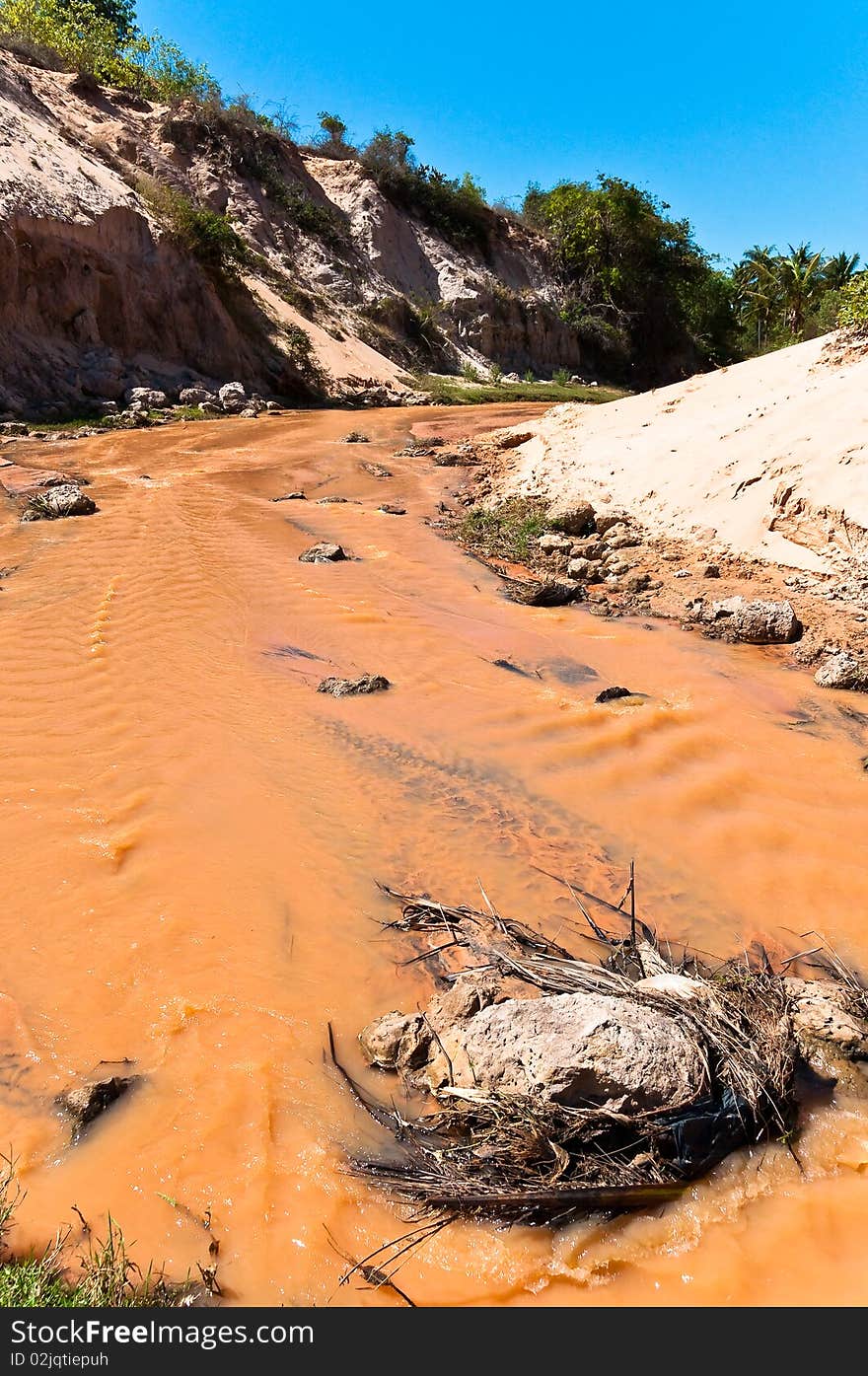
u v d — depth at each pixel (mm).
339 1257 3369
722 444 13289
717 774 6891
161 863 5578
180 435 20203
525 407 29859
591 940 5039
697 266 51312
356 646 9188
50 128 26203
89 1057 4176
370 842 5922
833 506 10617
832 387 12523
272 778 6641
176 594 10234
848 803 6523
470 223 46188
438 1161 3689
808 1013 4445
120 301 23891
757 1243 3482
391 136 43812
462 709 7902
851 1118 4012
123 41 36969
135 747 6977
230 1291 3221
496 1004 4129
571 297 49156
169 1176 3631
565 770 6934
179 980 4641
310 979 4703
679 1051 3865
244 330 28422
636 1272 3379
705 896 5504
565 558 12414
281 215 36656
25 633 8945
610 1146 3725
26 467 16062
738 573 10969
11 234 20469
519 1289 3305
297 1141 3805
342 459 18203
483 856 5820
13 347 20891
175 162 33375
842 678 8383
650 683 8586
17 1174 3607
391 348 36500
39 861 5539
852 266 49781
